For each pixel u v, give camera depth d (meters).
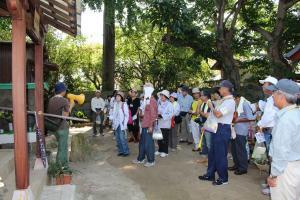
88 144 9.84
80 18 6.84
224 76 18.80
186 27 16.81
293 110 3.72
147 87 8.93
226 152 7.06
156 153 10.29
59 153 6.99
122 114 10.09
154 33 24.27
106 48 21.48
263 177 7.54
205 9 18.36
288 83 3.76
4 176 5.79
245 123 7.71
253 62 19.81
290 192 3.70
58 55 25.03
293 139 3.66
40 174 6.20
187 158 9.70
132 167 8.73
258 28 18.59
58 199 5.50
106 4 17.70
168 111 9.89
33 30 5.86
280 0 17.59
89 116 19.53
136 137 12.50
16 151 4.71
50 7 6.59
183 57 22.09
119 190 6.87
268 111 6.52
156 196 6.50
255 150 7.68
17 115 4.70
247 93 16.84
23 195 4.67
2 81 9.42
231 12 18.45
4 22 15.98
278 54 17.78
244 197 6.36
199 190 6.79
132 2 17.70
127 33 20.58
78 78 26.66
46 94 11.91
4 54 9.41
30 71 10.27
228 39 17.94
